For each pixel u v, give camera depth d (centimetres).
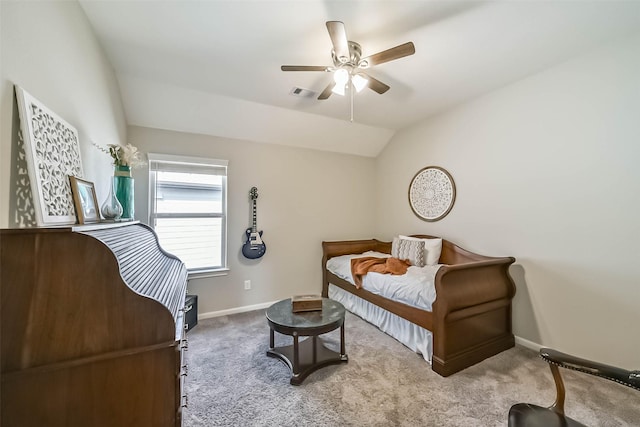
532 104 240
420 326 222
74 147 141
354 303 326
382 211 428
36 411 77
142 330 89
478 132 285
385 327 271
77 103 151
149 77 241
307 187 379
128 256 121
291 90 268
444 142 324
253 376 195
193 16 165
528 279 243
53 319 79
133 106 264
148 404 90
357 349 236
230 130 319
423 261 311
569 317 217
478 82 252
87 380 82
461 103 300
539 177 236
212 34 183
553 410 110
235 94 275
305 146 376
